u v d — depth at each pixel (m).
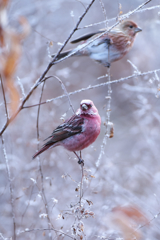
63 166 11.68
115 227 7.40
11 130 11.64
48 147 8.08
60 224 9.34
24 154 11.80
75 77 17.44
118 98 18.08
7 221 9.69
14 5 12.23
